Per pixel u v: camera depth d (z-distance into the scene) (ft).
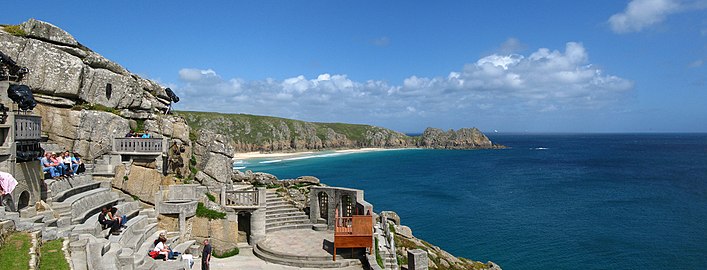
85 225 68.08
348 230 83.71
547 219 191.83
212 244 92.58
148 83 126.00
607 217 195.62
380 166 453.58
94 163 100.37
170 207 90.43
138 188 93.97
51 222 63.62
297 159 533.14
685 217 195.11
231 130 650.02
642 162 501.15
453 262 107.65
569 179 340.18
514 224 182.60
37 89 98.12
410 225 181.88
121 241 70.54
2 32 95.96
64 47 103.55
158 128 110.11
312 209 108.27
